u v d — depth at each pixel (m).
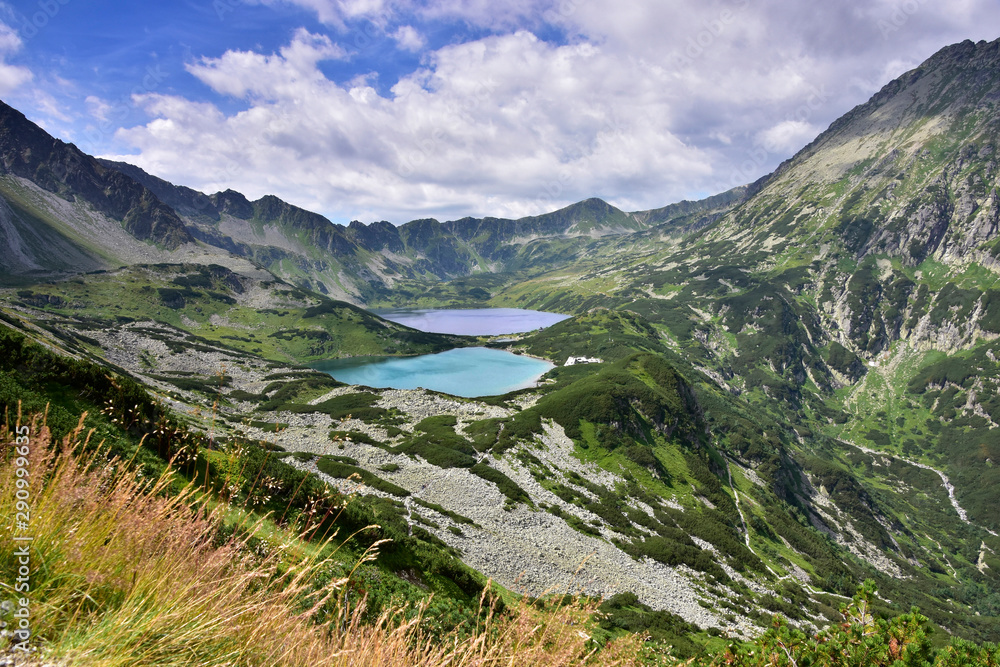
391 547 21.92
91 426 12.34
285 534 7.16
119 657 3.91
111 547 4.68
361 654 5.27
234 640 4.64
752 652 12.91
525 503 85.31
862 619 12.01
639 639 8.18
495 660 5.82
